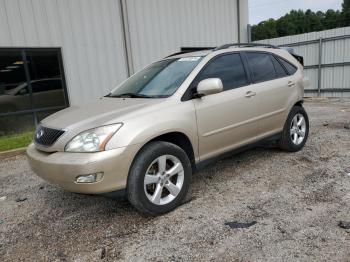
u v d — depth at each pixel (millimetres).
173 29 12094
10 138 8328
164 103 3664
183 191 3719
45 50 9492
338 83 14727
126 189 3330
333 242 2854
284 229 3111
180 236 3127
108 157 3117
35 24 9219
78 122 3402
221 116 4109
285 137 5297
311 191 3928
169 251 2896
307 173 4531
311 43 15336
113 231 3330
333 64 14734
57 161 3203
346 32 14078
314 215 3336
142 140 3312
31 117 9531
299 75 5531
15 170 5805
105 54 10547
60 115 3861
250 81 4629
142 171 3336
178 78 4066
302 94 5582
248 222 3287
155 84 4230
